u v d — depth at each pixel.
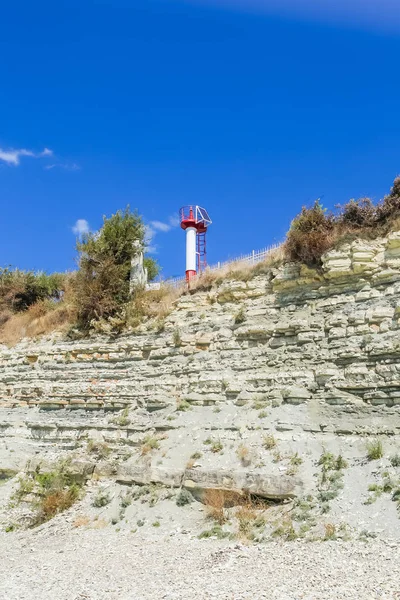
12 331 29.80
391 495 12.38
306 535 12.12
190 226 27.33
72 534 15.75
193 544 13.20
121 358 22.55
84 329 25.44
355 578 9.75
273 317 18.62
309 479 13.77
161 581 11.05
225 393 18.31
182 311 21.86
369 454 13.76
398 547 10.76
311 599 9.05
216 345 19.75
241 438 16.23
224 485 14.75
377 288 16.47
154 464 17.03
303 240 18.20
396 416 14.31
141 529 14.92
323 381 16.12
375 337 15.55
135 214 27.77
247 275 20.34
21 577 12.67
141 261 26.92
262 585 10.00
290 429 15.66
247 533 13.02
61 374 24.16
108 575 11.97
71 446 21.47
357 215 17.73
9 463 22.39
